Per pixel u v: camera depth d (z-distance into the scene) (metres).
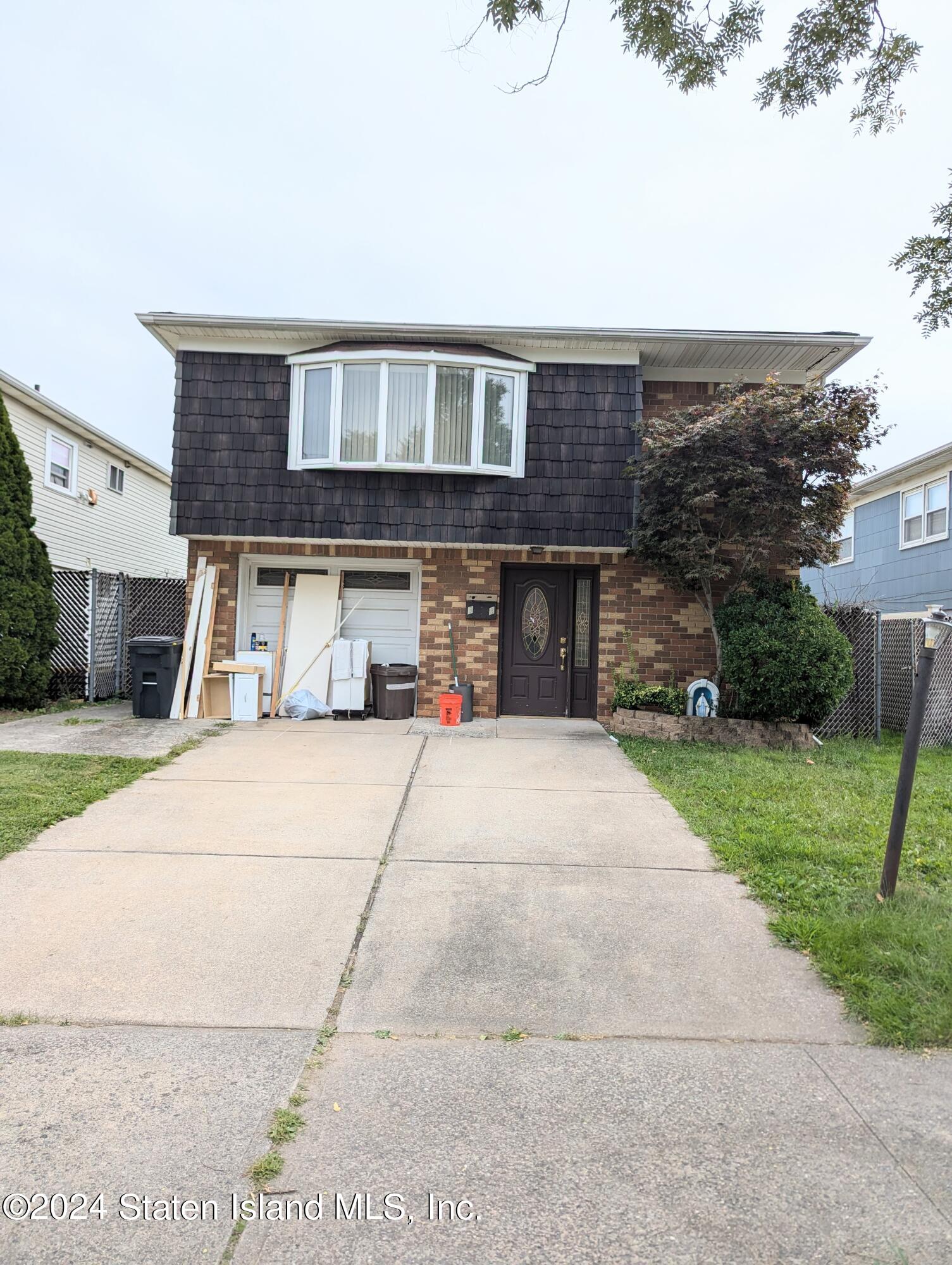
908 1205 2.26
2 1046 3.03
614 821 6.08
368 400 10.22
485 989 3.54
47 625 11.42
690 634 10.75
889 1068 2.96
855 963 3.64
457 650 10.88
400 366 10.16
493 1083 2.85
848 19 5.10
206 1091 2.77
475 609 10.83
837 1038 3.17
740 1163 2.43
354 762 8.02
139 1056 2.98
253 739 9.07
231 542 10.77
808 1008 3.39
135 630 13.34
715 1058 3.02
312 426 10.35
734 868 5.02
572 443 10.35
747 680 9.16
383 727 10.08
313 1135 2.54
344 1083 2.84
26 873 4.79
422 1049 3.08
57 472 15.77
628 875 4.94
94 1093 2.74
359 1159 2.44
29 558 11.24
